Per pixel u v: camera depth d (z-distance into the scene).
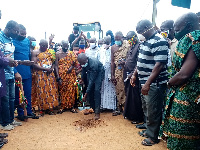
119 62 4.46
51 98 4.64
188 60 1.67
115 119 4.34
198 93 1.69
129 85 3.97
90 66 4.08
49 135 3.43
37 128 3.77
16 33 3.52
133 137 3.34
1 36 3.32
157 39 2.70
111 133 3.53
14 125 3.86
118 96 4.64
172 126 1.82
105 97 4.79
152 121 2.96
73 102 4.93
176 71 1.88
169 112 1.95
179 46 1.78
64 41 4.83
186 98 1.72
